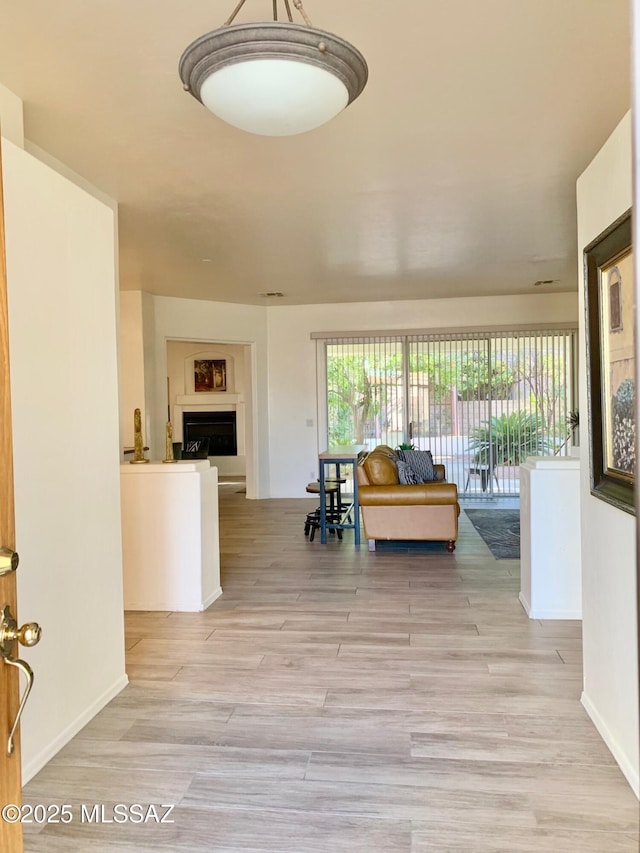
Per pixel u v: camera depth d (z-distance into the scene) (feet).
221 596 13.96
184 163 11.43
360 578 15.17
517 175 12.35
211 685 9.43
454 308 26.91
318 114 6.04
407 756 7.37
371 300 26.99
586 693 8.46
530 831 6.04
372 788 6.77
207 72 5.49
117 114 9.48
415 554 17.54
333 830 6.11
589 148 11.04
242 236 16.31
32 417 7.30
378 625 11.89
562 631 11.41
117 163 11.40
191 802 6.61
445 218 15.11
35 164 7.41
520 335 26.86
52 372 7.74
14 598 3.69
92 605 8.61
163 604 13.08
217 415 37.17
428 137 10.48
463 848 5.82
